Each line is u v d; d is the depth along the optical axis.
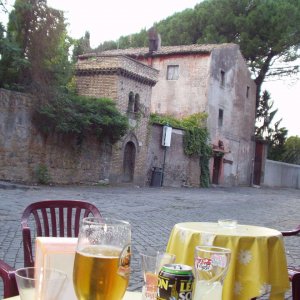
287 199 26.38
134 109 28.22
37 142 21.38
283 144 52.34
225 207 18.05
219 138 37.16
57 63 21.91
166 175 30.80
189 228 3.89
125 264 1.63
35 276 1.67
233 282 3.56
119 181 26.62
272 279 3.71
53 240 1.93
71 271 1.86
